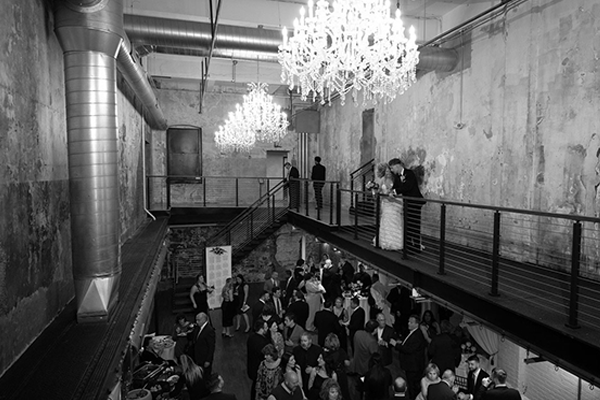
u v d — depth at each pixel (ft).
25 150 10.64
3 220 9.23
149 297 16.06
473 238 23.66
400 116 31.78
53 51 13.19
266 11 26.43
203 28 22.48
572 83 17.44
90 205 12.38
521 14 20.02
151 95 29.14
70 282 14.76
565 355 10.91
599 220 10.13
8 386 8.53
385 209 21.74
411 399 18.49
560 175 18.10
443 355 17.78
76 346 10.57
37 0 11.73
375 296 27.25
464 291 14.76
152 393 16.16
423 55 24.07
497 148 21.74
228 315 28.30
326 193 47.98
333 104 46.60
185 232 45.29
